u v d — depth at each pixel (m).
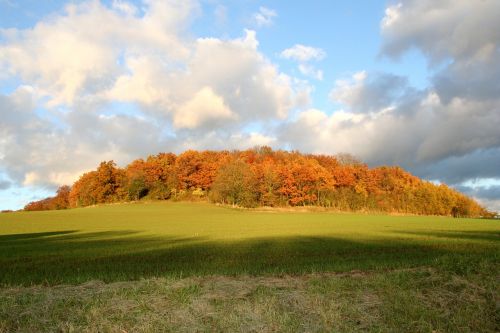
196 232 40.81
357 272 14.37
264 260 19.58
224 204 105.31
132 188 113.19
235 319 8.62
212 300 9.80
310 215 79.06
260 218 67.12
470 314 8.92
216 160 126.75
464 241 29.84
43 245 29.39
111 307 9.24
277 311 9.08
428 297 9.98
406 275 12.00
